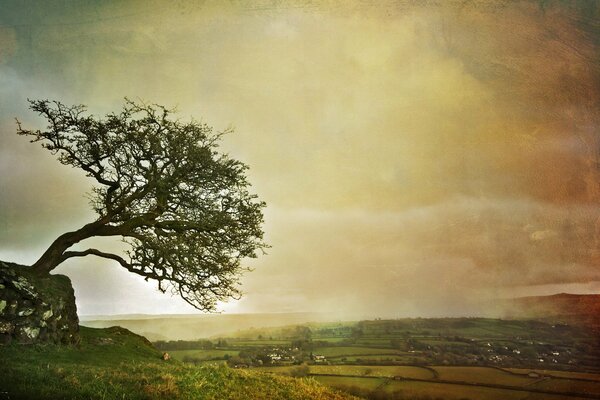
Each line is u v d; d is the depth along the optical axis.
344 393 14.58
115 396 9.06
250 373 14.34
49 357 11.95
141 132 15.91
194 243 15.20
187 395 10.34
